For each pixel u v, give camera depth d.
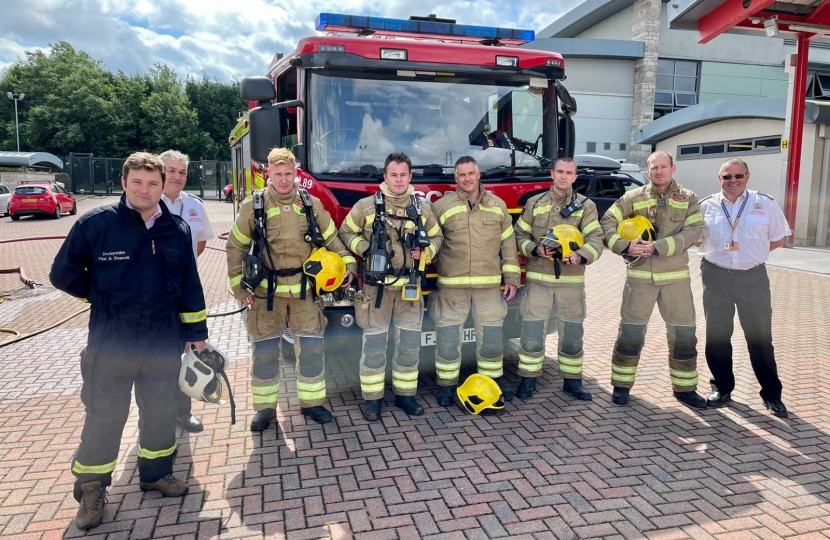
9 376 5.35
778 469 3.68
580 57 23.62
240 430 4.22
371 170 4.77
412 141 4.90
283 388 5.10
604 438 4.12
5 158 34.47
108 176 37.06
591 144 24.16
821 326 7.15
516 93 5.19
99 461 3.05
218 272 11.51
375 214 4.25
